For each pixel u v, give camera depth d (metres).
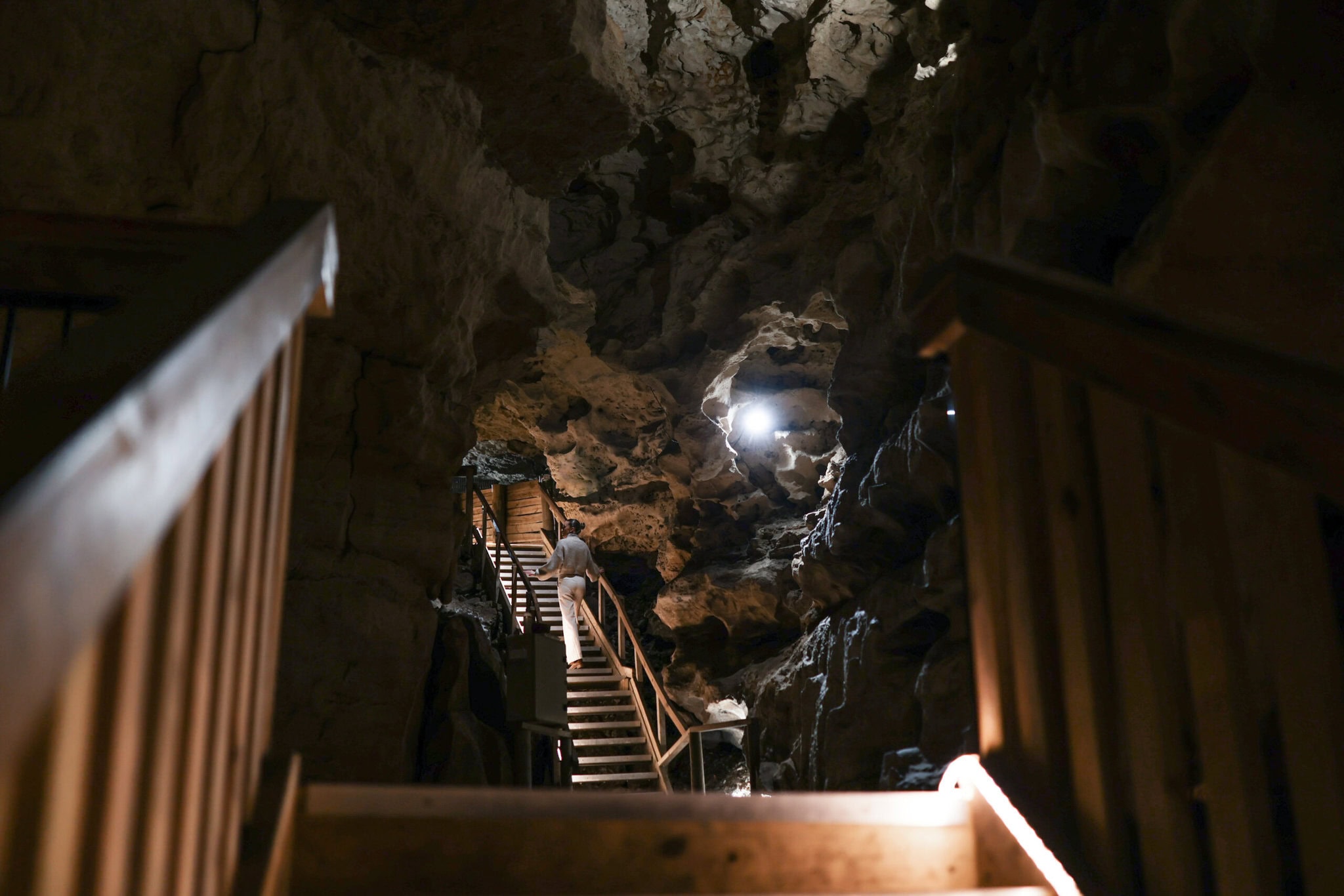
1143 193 5.30
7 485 0.75
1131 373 1.95
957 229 6.79
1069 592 2.17
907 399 10.61
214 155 5.76
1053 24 5.58
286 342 1.93
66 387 0.87
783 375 15.16
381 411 7.27
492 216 8.09
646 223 14.40
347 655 6.74
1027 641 2.23
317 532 6.88
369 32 6.53
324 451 7.09
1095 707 2.06
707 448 15.15
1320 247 3.96
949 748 8.29
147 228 2.21
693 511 16.17
